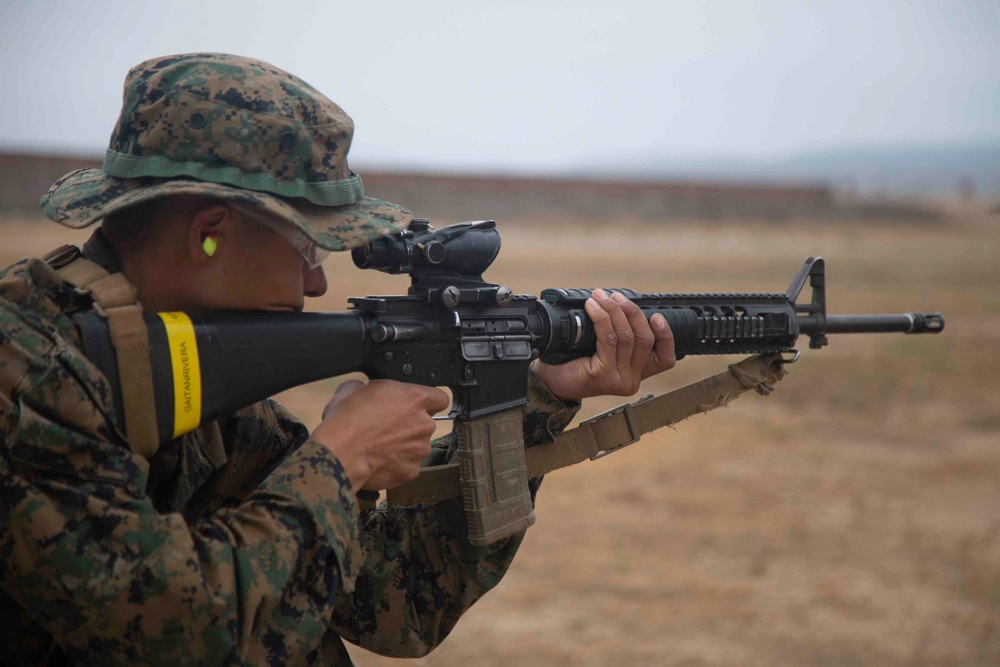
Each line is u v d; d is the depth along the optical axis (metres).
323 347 1.75
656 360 2.24
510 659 5.08
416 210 60.78
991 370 15.59
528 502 2.07
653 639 5.35
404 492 1.97
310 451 1.58
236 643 1.40
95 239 1.66
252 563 1.43
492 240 2.02
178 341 1.53
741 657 5.14
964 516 7.84
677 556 6.77
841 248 51.91
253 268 1.63
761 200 72.12
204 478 1.85
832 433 11.07
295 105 1.63
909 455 10.11
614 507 7.98
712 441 10.47
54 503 1.34
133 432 1.48
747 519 7.66
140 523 1.38
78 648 1.38
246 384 1.63
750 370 2.57
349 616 1.93
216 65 1.60
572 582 6.23
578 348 2.15
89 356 1.44
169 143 1.57
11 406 1.35
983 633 5.45
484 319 2.02
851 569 6.54
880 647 5.29
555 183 66.62
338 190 1.67
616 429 2.32
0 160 50.50
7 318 1.39
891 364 16.05
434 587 2.02
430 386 1.94
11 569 1.36
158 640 1.36
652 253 44.66
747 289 30.75
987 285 33.16
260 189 1.58
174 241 1.60
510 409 2.05
